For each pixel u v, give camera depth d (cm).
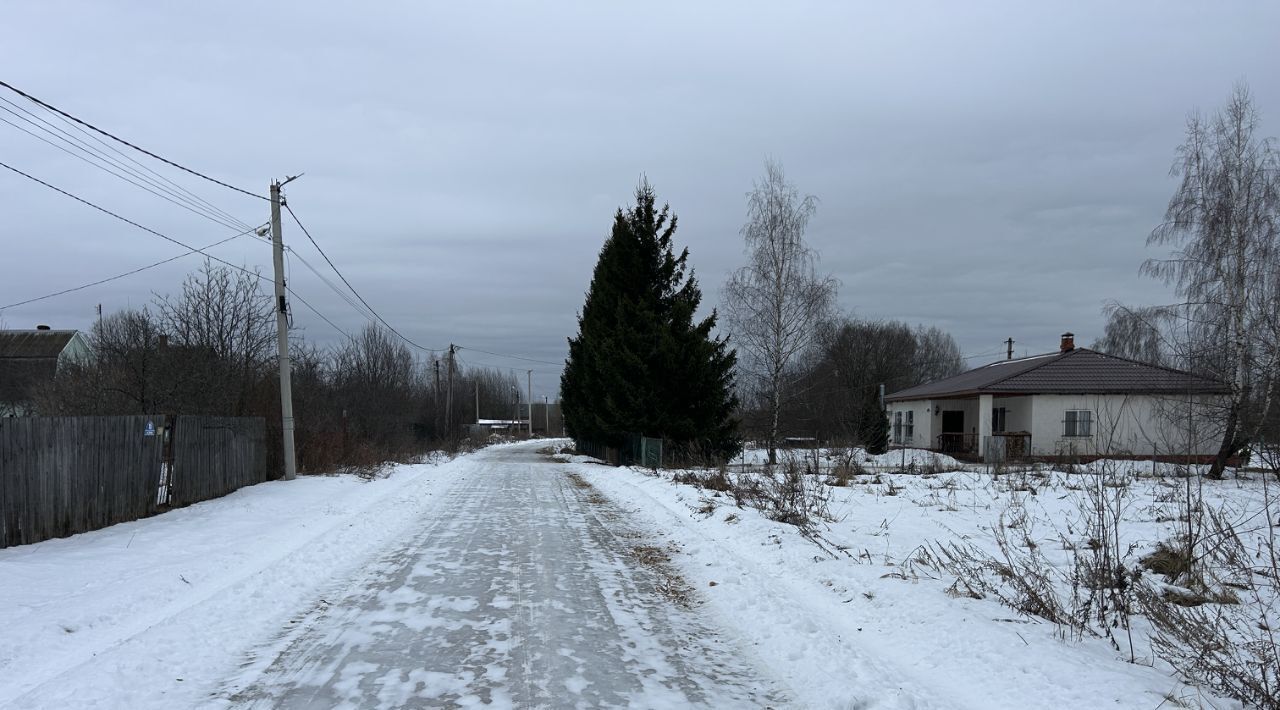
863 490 1698
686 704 477
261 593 738
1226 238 2161
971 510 1336
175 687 490
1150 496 1430
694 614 698
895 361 6094
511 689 498
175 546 964
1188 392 1936
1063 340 3509
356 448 2419
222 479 1541
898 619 639
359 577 837
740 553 958
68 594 704
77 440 1047
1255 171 2147
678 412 2798
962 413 3791
